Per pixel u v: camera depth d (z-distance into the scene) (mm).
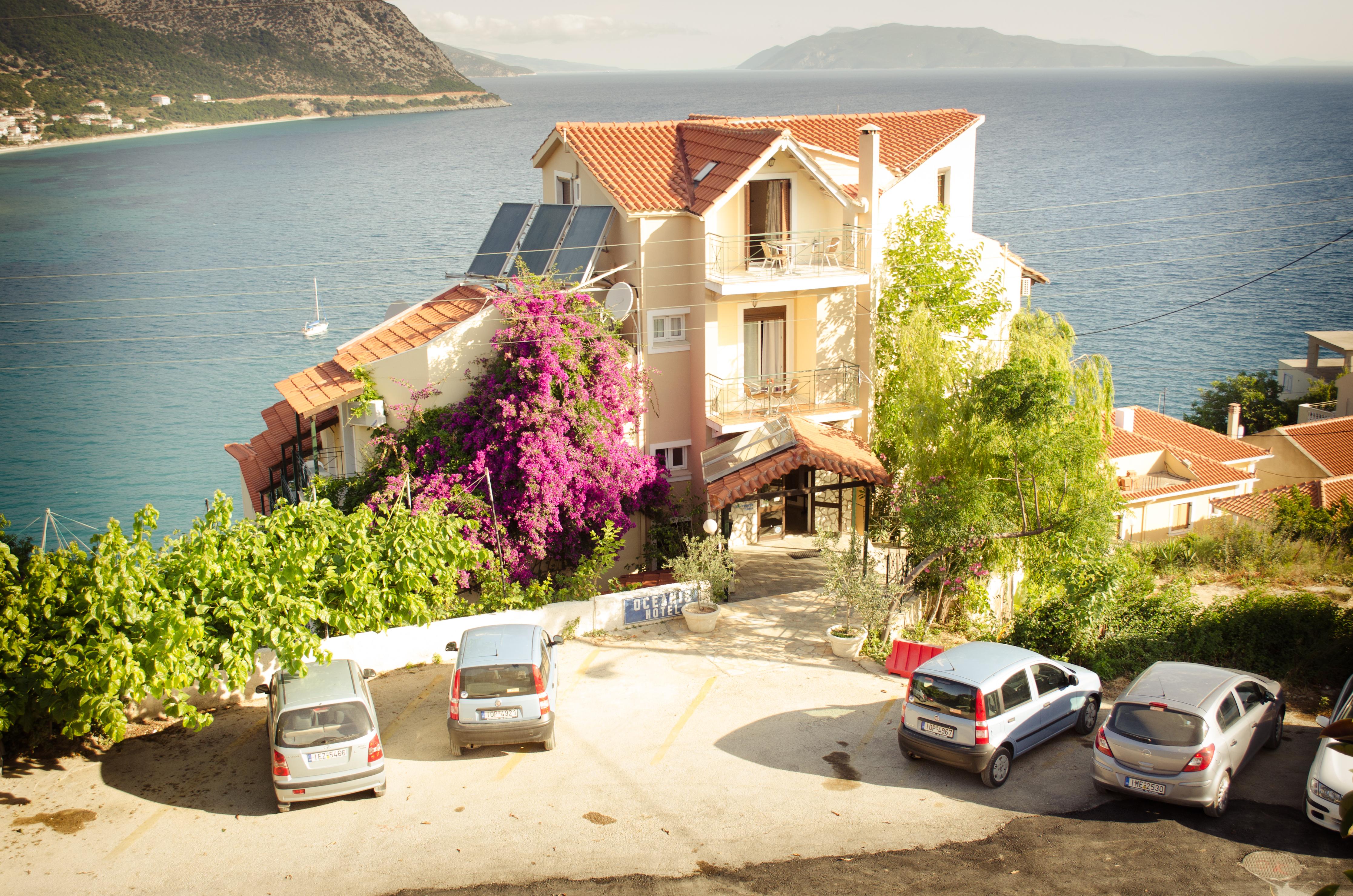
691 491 26469
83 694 14422
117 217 167875
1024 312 27797
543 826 13516
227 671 15195
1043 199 174375
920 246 25453
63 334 105750
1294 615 21109
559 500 22750
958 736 14375
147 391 87938
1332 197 165875
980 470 21172
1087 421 22688
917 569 20094
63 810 13977
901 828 13438
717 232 25219
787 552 25906
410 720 16828
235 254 135750
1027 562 21344
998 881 12133
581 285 24031
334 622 17000
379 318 104562
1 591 14391
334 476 27719
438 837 13289
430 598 19875
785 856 12773
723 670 18875
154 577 15062
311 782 13648
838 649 19453
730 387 25672
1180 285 130250
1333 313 116688
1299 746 15953
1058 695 15703
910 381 22328
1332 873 12125
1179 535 40500
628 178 25766
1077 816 13688
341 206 173375
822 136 28891
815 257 25906
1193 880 12047
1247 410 64125
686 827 13500
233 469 68188
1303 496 36156
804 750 15703
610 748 15797
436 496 22234
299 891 12133
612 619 20766
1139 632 20797
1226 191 177250
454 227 148500
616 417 23891
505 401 22656
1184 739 13430
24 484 65812
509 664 15336
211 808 14055
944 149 28422
